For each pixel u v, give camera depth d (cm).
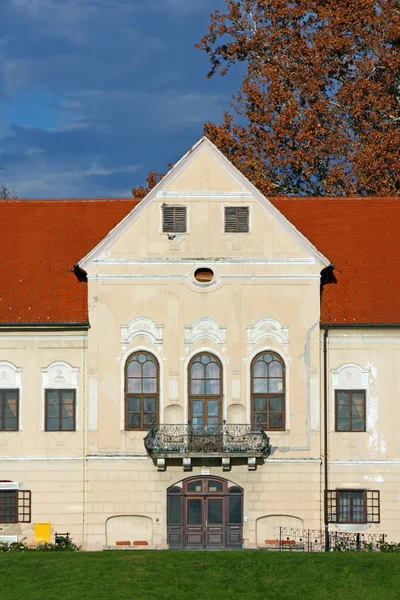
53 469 6888
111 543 6869
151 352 6919
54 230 7338
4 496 6900
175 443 6819
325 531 6875
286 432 6900
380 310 6994
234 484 6888
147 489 6875
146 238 6938
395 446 6944
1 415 6919
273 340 6931
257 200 6962
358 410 6962
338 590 5716
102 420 6894
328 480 6912
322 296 7038
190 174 6962
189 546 6862
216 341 6925
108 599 5566
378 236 7356
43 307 6950
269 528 6894
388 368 6969
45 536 6850
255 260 6938
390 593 5681
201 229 6950
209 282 6938
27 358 6931
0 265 7144
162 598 5594
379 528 6906
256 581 5809
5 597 5597
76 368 6931
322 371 6950
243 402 6906
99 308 6919
